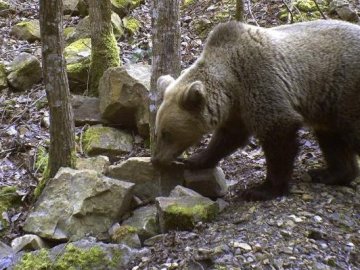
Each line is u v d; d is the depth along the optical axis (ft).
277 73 11.70
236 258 10.36
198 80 11.84
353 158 12.71
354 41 12.20
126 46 20.24
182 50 19.19
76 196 12.08
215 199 12.64
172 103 11.80
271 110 11.62
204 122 11.71
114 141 15.44
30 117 16.85
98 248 10.93
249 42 11.85
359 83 11.96
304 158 13.93
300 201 11.75
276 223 11.07
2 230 12.87
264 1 21.15
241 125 12.43
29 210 13.14
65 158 13.02
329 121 12.38
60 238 11.76
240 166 14.07
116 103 15.64
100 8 17.35
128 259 10.87
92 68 17.67
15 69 18.33
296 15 19.72
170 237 11.15
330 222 11.25
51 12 12.22
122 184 12.21
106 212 11.98
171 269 10.44
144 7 23.49
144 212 12.17
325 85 12.09
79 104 16.51
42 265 10.85
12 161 15.30
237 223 11.26
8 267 11.08
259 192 12.00
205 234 11.08
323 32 12.32
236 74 11.85
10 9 23.84
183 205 11.53
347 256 10.61
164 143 11.98
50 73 12.59
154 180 12.84
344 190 12.23
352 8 20.24
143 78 15.60
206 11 21.40
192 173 12.69
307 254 10.50
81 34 20.48
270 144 11.79
